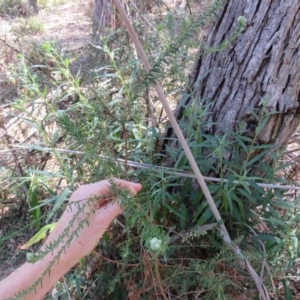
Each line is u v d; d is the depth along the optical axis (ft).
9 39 9.74
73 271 5.29
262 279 3.82
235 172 4.14
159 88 3.18
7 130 6.67
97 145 3.71
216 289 3.77
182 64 4.05
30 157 6.22
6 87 7.59
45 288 3.24
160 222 4.46
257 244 4.24
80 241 3.13
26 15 15.01
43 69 5.90
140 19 5.63
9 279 3.20
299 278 4.15
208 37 4.46
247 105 4.24
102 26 7.26
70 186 4.42
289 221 3.94
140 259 3.98
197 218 4.56
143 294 4.23
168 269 4.06
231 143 4.18
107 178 3.48
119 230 4.58
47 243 3.13
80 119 4.09
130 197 2.97
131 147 4.94
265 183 4.31
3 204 6.96
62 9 19.60
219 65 4.36
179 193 4.44
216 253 4.15
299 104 4.15
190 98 4.73
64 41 12.48
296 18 3.81
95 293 4.88
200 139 4.26
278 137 4.39
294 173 4.90
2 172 6.51
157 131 4.98
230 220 4.32
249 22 4.02
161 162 4.87
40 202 5.35
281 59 3.96
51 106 4.66
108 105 4.00
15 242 6.61
